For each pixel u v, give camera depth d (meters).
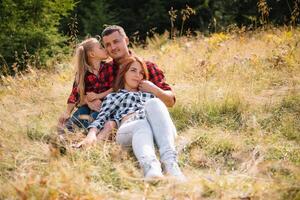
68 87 6.14
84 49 4.37
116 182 3.22
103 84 4.39
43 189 2.85
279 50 6.78
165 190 2.99
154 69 4.36
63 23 13.70
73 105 4.43
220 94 5.13
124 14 14.98
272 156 3.65
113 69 4.43
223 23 13.45
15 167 3.35
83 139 3.85
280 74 5.88
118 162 3.51
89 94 4.30
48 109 5.18
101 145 3.72
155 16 14.70
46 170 3.21
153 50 9.07
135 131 3.58
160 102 3.63
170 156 3.36
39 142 3.91
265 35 8.45
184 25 15.15
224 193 2.94
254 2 13.12
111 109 4.01
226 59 6.84
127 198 2.94
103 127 3.95
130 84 4.15
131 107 3.97
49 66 7.99
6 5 8.95
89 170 3.28
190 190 2.99
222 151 3.82
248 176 3.16
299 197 2.79
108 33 4.32
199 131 4.21
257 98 5.04
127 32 14.95
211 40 8.22
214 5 14.33
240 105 4.80
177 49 8.05
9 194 2.94
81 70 4.37
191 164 3.67
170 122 3.60
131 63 4.18
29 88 6.15
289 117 4.38
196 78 5.93
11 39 8.88
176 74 6.33
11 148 3.77
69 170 3.16
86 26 13.79
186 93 5.28
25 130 4.35
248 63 6.47
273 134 4.12
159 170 3.23
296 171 3.21
